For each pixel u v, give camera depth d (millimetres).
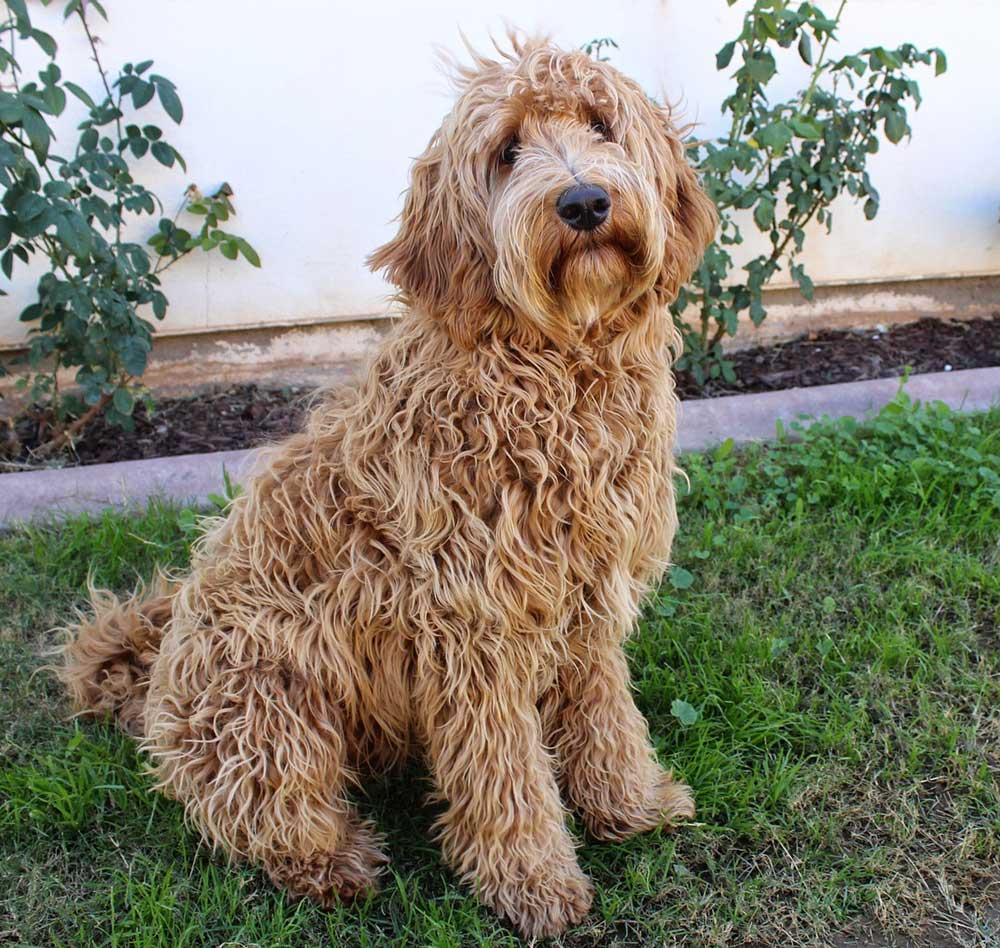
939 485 1443
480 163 794
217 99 1718
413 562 843
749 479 1490
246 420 1777
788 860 925
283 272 1838
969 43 1955
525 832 883
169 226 1694
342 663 894
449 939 846
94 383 1563
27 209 1372
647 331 855
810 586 1269
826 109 1773
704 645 1164
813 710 1093
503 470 812
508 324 802
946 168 2016
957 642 1169
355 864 917
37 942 862
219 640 903
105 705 1061
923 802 977
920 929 859
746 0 1840
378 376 862
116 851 951
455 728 873
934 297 2131
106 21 1622
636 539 890
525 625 849
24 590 1302
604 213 755
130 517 1427
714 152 1656
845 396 1674
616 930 881
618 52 1825
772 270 1832
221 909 879
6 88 1556
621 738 971
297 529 891
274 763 877
